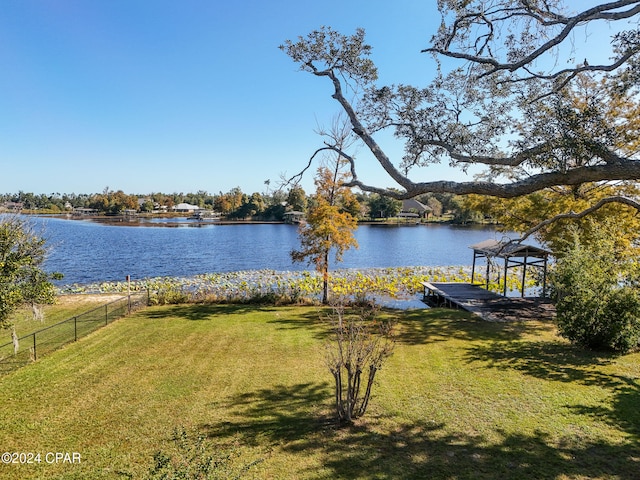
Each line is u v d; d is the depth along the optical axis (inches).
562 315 385.4
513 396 270.8
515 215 673.6
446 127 280.7
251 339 442.0
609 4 211.5
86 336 461.4
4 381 320.2
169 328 496.1
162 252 1695.4
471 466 189.8
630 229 528.7
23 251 339.9
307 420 245.8
